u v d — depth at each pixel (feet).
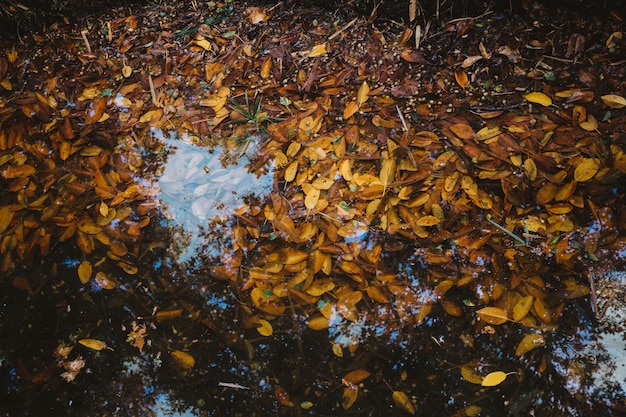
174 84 7.62
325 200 6.63
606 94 7.05
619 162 6.60
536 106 7.03
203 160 7.03
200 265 6.45
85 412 5.85
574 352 5.81
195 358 6.01
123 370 6.00
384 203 6.56
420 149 6.82
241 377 5.90
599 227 6.31
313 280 6.27
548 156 6.68
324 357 5.94
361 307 6.13
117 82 7.71
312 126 7.12
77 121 7.42
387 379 5.81
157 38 8.04
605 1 7.48
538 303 6.03
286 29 7.95
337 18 7.95
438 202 6.54
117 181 6.95
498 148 6.77
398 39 7.64
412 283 6.20
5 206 6.84
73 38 8.16
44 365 6.07
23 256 6.57
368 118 7.11
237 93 7.48
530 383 5.72
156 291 6.36
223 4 8.27
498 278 6.16
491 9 7.68
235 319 6.17
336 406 5.72
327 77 7.49
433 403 5.68
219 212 6.69
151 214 6.73
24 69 7.94
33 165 7.11
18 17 8.21
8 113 7.52
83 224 6.70
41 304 6.35
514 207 6.46
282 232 6.52
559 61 7.33
